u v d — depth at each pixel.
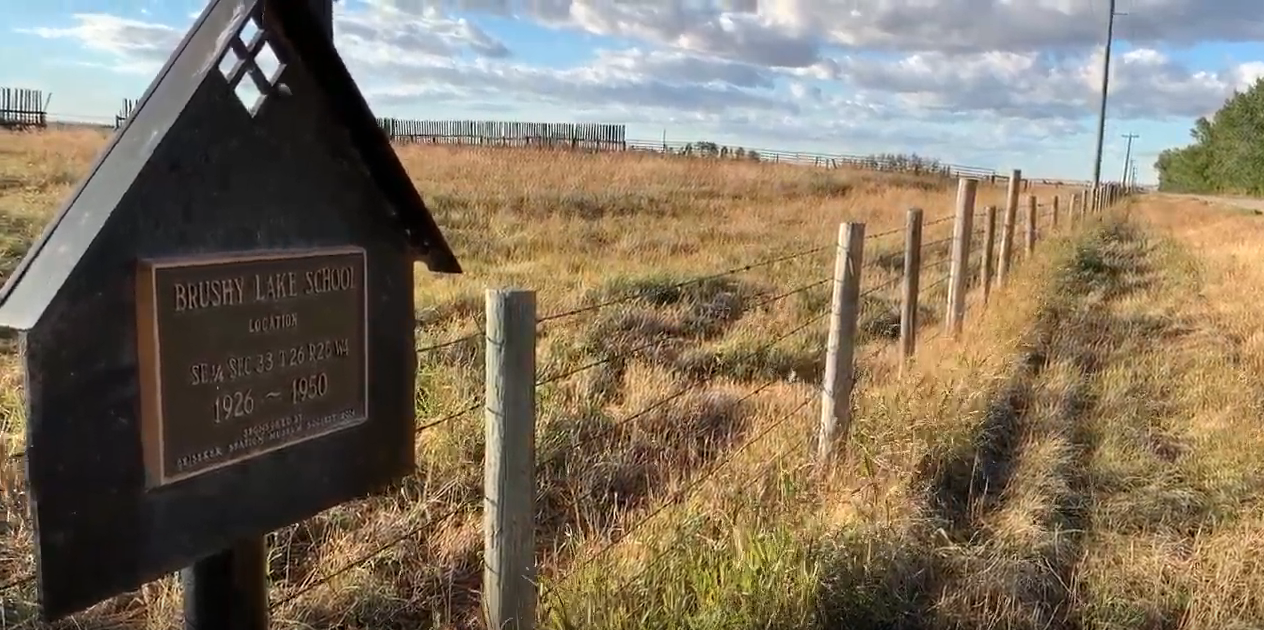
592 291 8.56
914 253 6.53
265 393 1.80
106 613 3.29
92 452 1.48
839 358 4.80
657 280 9.22
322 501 1.99
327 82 1.85
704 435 5.41
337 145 1.93
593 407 5.37
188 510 1.67
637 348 6.89
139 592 3.40
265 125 1.74
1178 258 15.85
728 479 4.25
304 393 1.91
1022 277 11.24
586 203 17.66
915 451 4.75
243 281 1.72
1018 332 7.86
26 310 1.39
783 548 3.48
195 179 1.61
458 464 4.48
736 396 5.98
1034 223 13.77
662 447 5.11
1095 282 12.42
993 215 9.62
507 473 2.70
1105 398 6.43
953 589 3.72
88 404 1.47
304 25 1.74
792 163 43.25
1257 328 8.94
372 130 1.94
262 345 1.79
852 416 5.08
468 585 3.74
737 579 3.28
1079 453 5.37
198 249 1.63
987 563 3.88
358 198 2.01
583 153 32.75
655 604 3.16
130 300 1.52
